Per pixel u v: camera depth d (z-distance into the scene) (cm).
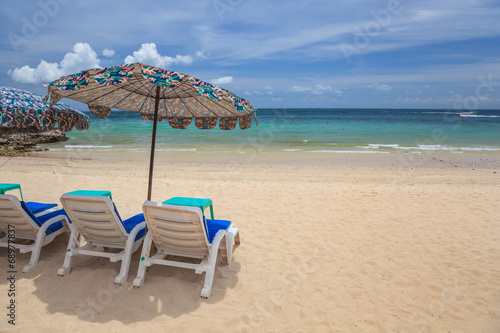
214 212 617
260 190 796
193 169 1184
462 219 592
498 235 517
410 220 584
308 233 516
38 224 390
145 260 344
